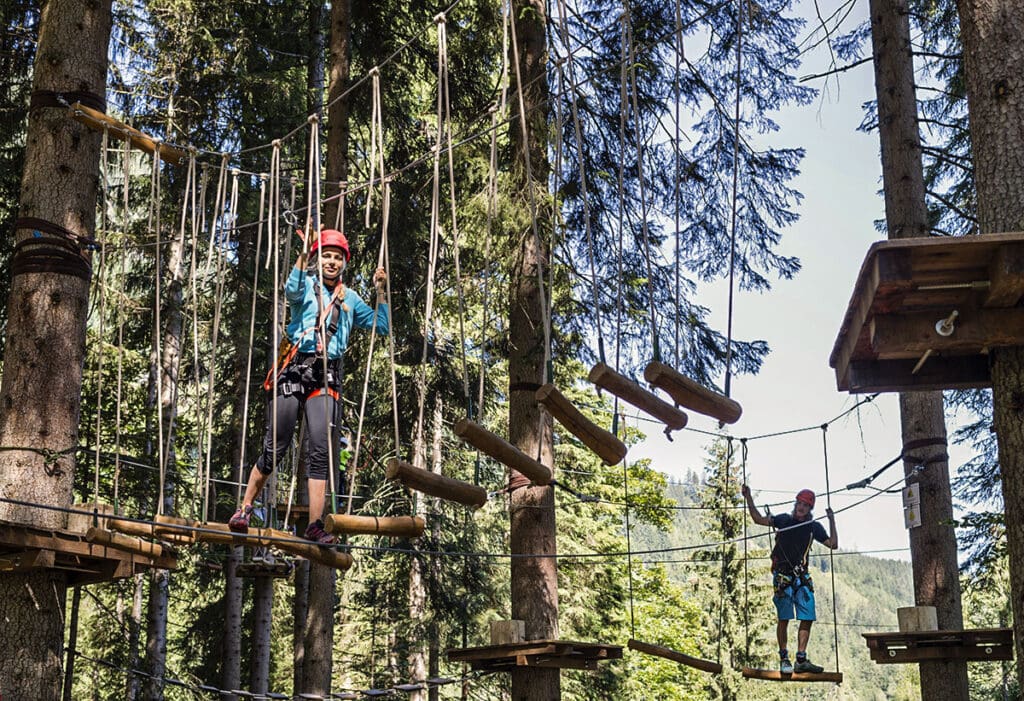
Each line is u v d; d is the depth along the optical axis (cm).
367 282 1454
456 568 1983
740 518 3622
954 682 1027
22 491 772
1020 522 585
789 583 1068
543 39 1189
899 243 523
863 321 580
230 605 1680
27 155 858
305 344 646
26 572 772
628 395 561
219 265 716
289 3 1667
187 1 1502
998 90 621
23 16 1198
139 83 1548
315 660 1353
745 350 1246
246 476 1783
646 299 1252
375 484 1739
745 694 3694
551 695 1074
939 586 1058
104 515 666
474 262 1289
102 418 1403
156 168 770
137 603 1902
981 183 624
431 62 1410
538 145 1161
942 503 1077
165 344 1614
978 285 548
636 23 1191
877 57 1189
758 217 1277
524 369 1165
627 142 1235
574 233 1251
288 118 1667
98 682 1898
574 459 2391
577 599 2275
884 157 1167
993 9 634
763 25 1227
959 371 642
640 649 1059
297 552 646
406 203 1388
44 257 829
